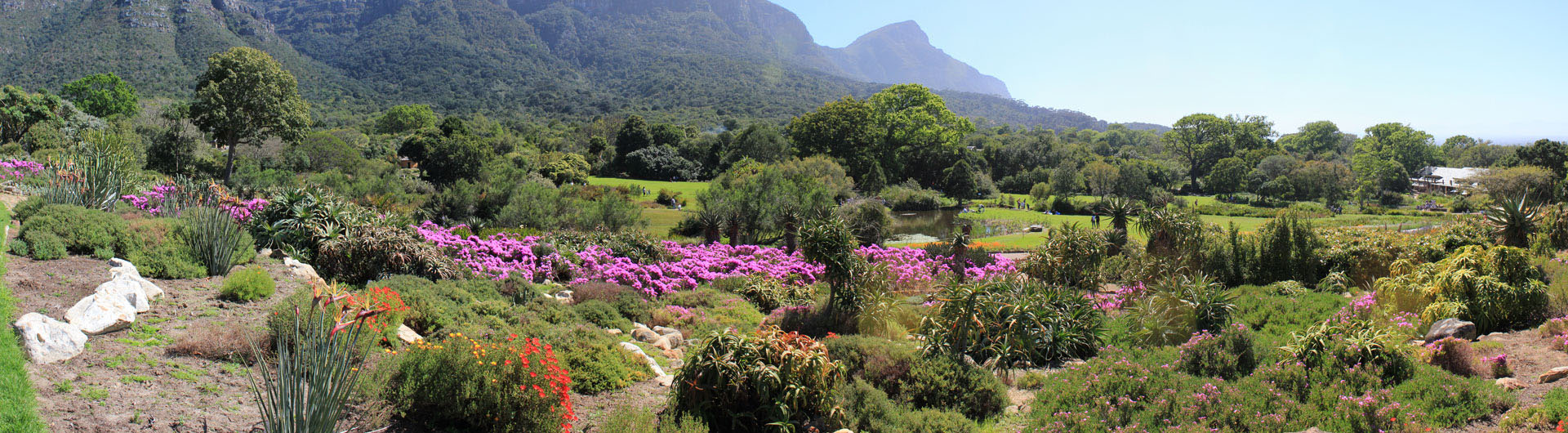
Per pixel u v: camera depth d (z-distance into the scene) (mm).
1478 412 7102
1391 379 8016
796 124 86000
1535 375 8398
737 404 6965
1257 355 9172
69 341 5945
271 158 52156
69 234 9414
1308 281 17672
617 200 32312
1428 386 7586
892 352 8867
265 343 6676
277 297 8719
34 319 5938
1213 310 12148
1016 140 119688
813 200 33969
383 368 6102
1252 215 59000
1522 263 11688
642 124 89375
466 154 51312
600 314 11203
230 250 9789
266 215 12727
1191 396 7719
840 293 12844
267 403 5125
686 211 45219
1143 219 19984
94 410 5070
